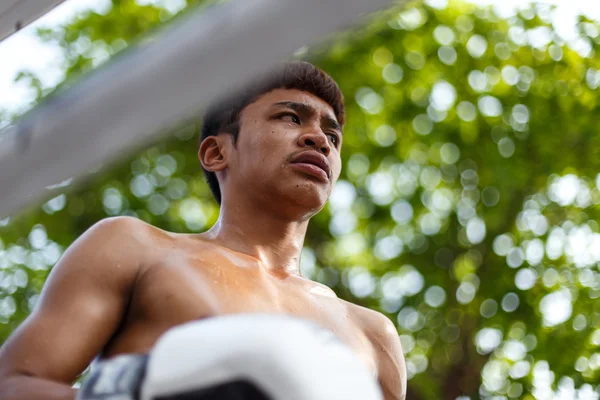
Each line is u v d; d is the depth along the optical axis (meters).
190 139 11.10
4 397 2.52
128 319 2.80
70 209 10.81
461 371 9.84
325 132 3.37
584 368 9.63
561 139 10.78
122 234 2.91
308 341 2.19
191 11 1.89
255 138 3.28
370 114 11.27
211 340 2.18
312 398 2.09
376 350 3.18
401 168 11.32
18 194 1.93
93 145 1.84
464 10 11.16
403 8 1.82
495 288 10.30
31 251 10.62
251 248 3.18
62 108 1.88
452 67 11.09
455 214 10.89
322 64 11.05
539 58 10.86
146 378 2.17
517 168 10.80
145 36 1.97
